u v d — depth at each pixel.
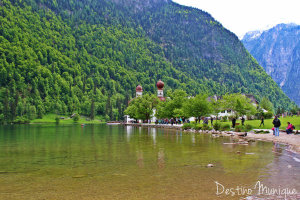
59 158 23.14
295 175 16.03
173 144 33.28
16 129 87.94
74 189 13.57
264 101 182.88
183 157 22.80
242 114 80.81
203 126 61.53
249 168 18.03
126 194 12.70
